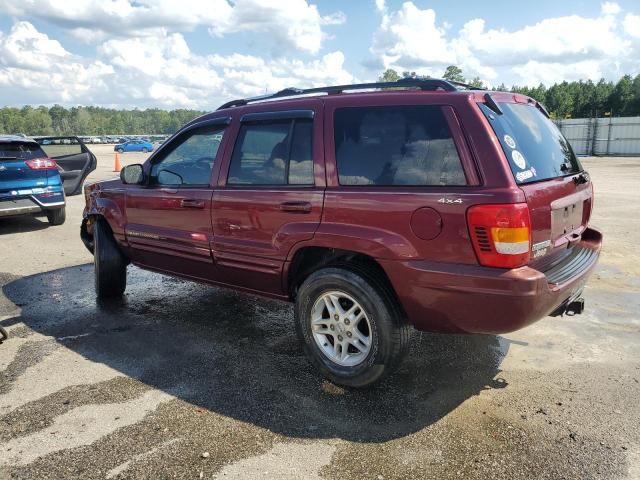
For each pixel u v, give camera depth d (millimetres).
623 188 14398
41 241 8336
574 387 3473
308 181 3506
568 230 3490
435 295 3004
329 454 2803
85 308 5148
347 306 3502
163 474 2658
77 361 3959
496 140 2928
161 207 4504
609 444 2850
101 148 59531
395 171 3162
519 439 2906
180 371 3779
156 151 4680
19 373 3770
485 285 2840
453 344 4172
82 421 3139
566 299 3281
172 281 6078
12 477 2643
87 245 5891
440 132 3047
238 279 4094
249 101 4242
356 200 3229
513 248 2787
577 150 36469
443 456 2770
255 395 3426
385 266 3129
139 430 3041
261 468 2697
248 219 3812
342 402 3324
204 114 4398
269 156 3762
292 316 4891
